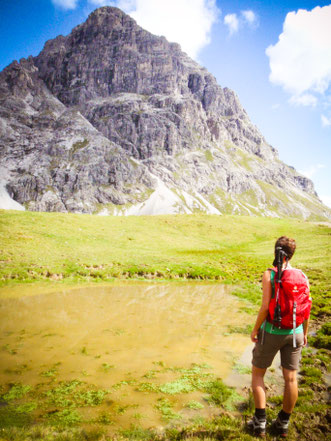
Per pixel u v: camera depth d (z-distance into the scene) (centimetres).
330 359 837
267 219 7494
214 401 600
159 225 5597
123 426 500
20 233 3253
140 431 485
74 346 885
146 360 804
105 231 4366
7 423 498
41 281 1927
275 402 607
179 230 5503
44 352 830
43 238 3250
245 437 472
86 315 1229
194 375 721
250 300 1667
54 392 614
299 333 490
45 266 2211
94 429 488
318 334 1052
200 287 2059
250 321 1231
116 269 2378
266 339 498
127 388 643
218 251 4206
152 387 652
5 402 570
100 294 1670
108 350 864
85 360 788
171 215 6575
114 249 3381
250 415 547
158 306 1443
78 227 4225
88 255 2828
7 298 1472
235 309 1443
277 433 495
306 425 519
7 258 2322
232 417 538
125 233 4497
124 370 735
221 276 2484
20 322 1100
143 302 1517
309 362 813
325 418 540
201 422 521
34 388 629
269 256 3912
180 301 1584
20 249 2675
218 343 959
